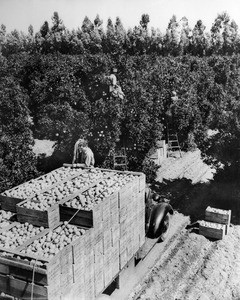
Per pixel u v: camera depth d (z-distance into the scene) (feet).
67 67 58.08
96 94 52.37
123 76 61.93
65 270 18.35
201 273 27.14
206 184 45.68
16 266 17.62
